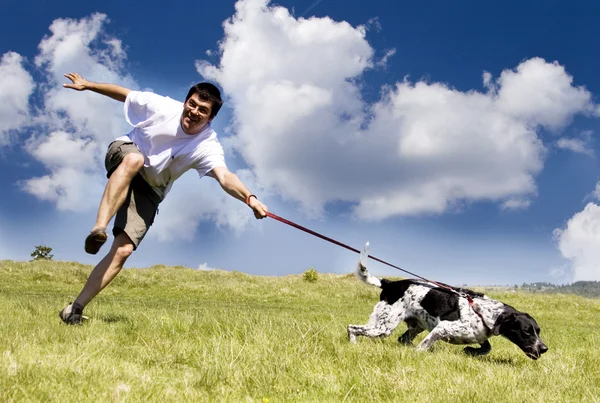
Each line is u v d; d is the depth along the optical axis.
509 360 2.78
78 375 1.57
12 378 1.48
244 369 1.91
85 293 2.71
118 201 2.45
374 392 1.79
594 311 9.52
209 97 2.52
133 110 2.61
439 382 1.92
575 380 2.16
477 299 2.83
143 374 1.75
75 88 2.61
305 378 1.90
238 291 9.16
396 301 2.94
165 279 10.16
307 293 9.49
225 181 2.52
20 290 7.76
